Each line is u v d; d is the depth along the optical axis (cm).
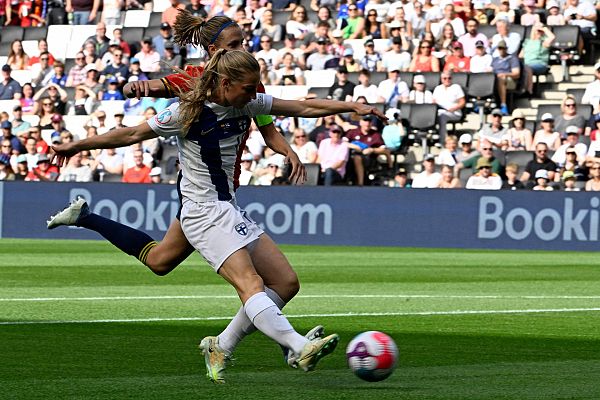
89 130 3256
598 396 768
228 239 820
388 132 3052
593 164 2747
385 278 1909
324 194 2858
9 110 3516
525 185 2806
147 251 896
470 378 853
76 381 827
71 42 3794
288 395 767
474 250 2700
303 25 3481
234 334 830
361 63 3316
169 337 1110
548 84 3291
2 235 3081
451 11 3347
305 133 3009
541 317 1325
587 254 2567
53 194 3039
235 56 807
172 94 857
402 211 2806
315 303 1484
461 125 3158
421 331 1183
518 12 3394
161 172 3125
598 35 3381
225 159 838
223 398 753
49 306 1408
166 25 3516
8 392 773
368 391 786
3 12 4078
